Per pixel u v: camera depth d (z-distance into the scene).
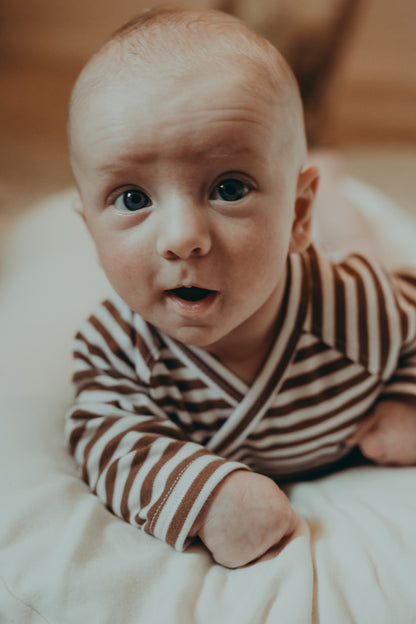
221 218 0.46
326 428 0.65
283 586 0.50
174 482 0.53
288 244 0.51
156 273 0.47
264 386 0.60
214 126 0.44
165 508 0.53
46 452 0.63
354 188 1.20
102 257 0.50
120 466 0.56
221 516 0.52
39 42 2.35
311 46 1.31
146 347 0.60
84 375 0.63
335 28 1.30
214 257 0.46
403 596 0.50
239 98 0.45
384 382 0.67
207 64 0.46
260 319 0.57
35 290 0.87
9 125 1.83
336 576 0.52
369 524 0.57
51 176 1.58
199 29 0.49
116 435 0.58
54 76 2.21
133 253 0.47
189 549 0.55
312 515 0.60
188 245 0.44
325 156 1.21
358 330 0.63
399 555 0.53
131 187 0.46
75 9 2.34
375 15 2.26
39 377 0.74
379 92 2.28
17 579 0.51
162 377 0.60
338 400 0.64
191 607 0.49
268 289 0.50
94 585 0.50
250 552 0.53
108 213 0.48
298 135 0.51
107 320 0.62
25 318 0.82
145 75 0.46
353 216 1.00
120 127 0.45
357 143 1.98
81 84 0.49
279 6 1.30
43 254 0.94
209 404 0.61
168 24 0.49
